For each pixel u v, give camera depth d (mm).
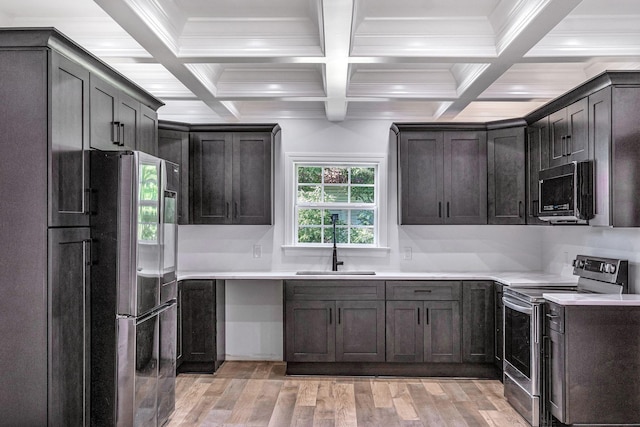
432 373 4379
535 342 3254
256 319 4949
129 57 3197
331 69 3424
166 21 2891
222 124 4613
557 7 2461
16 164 2326
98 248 2709
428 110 5004
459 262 4953
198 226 4973
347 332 4375
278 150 5020
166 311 3160
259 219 4656
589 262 3703
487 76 3586
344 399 3799
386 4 2900
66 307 2453
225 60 3236
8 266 2328
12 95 2326
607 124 3098
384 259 4953
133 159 2695
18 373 2326
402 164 4691
